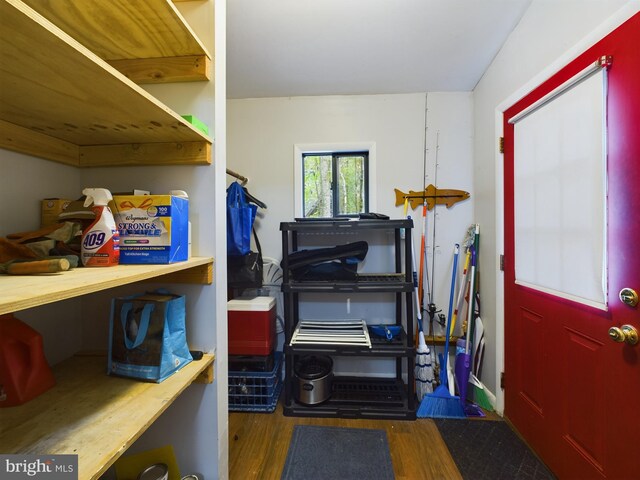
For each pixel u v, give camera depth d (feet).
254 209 6.42
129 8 2.34
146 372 2.61
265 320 5.94
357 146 6.97
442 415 5.51
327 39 5.11
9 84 1.86
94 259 2.40
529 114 4.63
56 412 2.16
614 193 3.15
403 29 4.90
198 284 3.21
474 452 4.62
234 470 4.30
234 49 5.36
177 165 3.22
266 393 5.84
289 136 7.09
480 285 6.37
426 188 6.85
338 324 6.57
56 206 2.81
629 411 2.99
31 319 2.81
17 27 1.31
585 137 3.52
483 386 6.01
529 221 4.66
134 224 2.58
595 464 3.42
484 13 4.60
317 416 5.57
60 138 2.94
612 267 3.19
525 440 4.82
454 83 6.51
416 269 6.91
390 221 5.61
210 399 3.24
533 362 4.61
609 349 3.23
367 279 6.17
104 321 3.37
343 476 4.18
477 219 6.49
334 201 7.30
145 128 2.68
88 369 2.86
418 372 6.04
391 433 5.09
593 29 3.39
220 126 3.34
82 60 1.58
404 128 6.89
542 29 4.24
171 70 3.09
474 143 6.68
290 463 4.43
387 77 6.29
